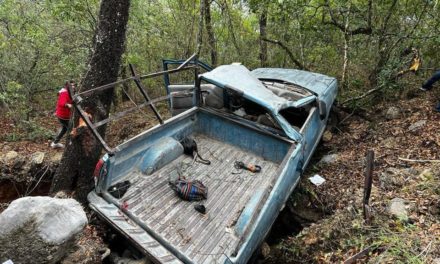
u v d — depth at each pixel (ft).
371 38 26.03
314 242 14.23
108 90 15.16
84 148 14.76
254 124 17.21
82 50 28.60
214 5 32.27
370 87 25.75
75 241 11.04
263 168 17.02
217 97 18.44
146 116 29.45
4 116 26.50
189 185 14.44
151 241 11.83
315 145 19.35
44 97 31.99
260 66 31.32
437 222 12.68
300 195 17.29
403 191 14.90
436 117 20.01
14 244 9.93
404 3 24.18
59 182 15.52
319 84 20.85
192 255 11.78
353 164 18.56
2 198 19.60
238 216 13.79
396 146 18.86
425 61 24.64
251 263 13.97
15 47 27.20
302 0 23.68
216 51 31.32
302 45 29.07
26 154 20.71
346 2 24.52
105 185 13.43
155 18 29.78
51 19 29.58
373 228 13.26
